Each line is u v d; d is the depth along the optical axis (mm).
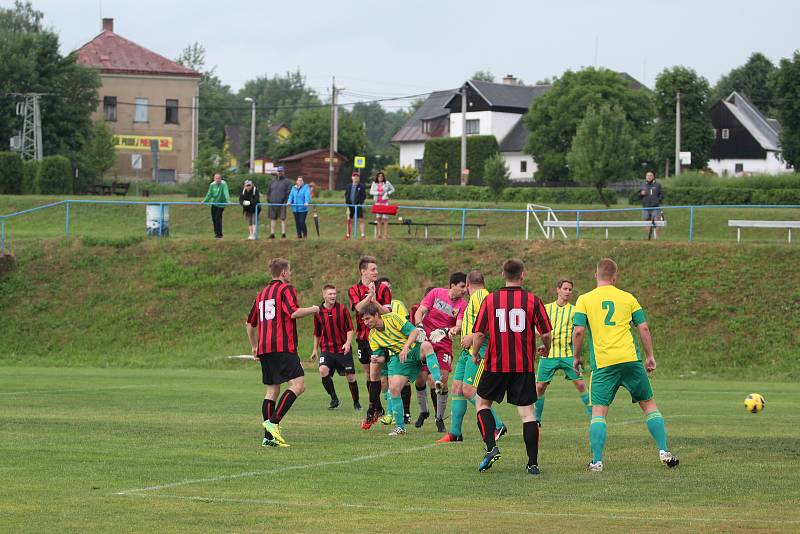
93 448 25016
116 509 17656
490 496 19328
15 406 35875
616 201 128625
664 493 19625
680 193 115000
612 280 23016
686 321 64875
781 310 64500
